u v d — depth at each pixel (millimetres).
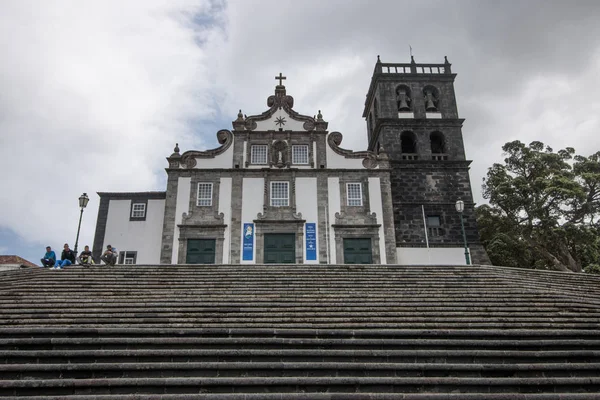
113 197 26969
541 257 31391
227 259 24609
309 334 10773
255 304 12430
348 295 13359
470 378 9477
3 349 10047
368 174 26750
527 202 29266
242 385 9227
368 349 10383
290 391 9234
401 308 12359
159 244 26016
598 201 30016
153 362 9789
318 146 27406
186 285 14406
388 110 30656
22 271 15977
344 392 9242
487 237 32406
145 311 11930
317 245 25078
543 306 12656
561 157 32094
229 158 26906
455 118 30219
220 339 10328
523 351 10234
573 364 9797
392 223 25766
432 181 28516
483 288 14445
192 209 25594
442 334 10828
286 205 25969
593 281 16250
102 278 15078
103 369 9445
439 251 26922
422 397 8961
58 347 10125
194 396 8805
